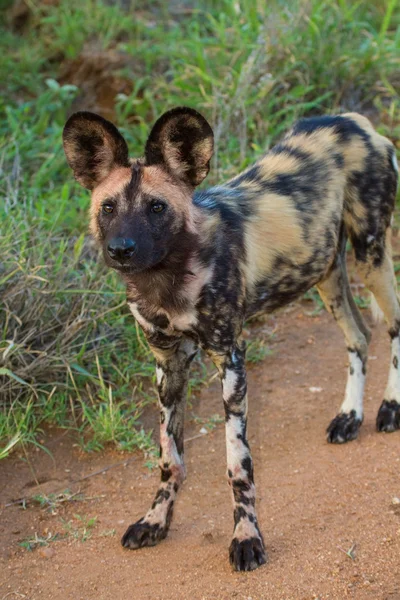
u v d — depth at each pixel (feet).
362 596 9.59
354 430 13.44
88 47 24.44
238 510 10.71
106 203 10.74
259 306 12.27
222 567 10.44
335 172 13.01
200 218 11.12
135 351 15.78
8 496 12.43
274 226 12.15
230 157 19.86
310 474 12.47
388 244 13.73
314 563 10.31
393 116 21.43
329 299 13.85
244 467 10.78
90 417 14.14
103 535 11.46
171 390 11.57
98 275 15.67
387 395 13.78
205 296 10.95
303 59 22.07
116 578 10.45
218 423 14.29
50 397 13.89
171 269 10.82
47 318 14.94
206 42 22.53
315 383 15.37
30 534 11.57
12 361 14.19
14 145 20.58
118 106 21.98
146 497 12.37
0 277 14.64
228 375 11.09
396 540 10.61
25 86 24.26
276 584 9.96
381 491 11.78
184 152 10.90
